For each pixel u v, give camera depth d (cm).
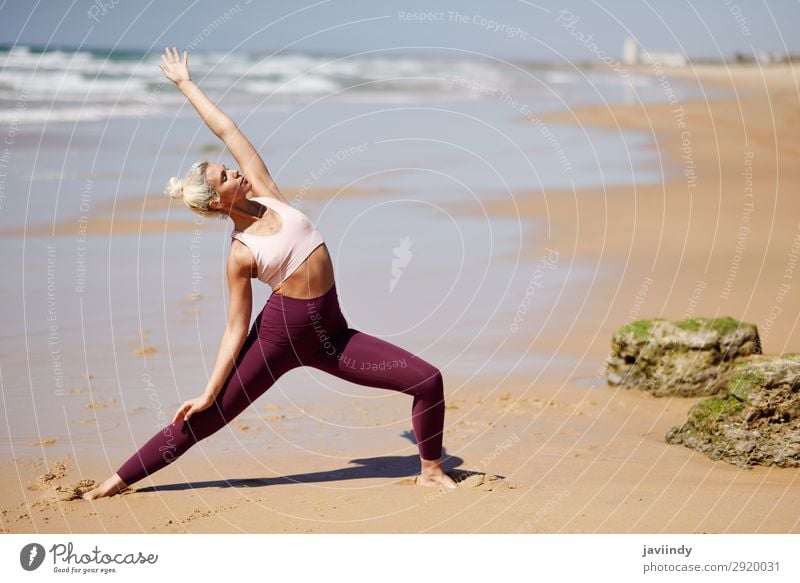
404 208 1683
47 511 557
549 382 848
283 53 6794
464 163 2227
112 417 735
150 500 578
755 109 3547
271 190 614
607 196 1797
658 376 811
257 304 1085
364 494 585
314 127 2831
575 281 1205
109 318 1035
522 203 1730
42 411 747
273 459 658
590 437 700
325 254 584
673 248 1378
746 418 636
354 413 769
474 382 847
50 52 5522
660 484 595
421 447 598
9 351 912
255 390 591
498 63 7212
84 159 2119
